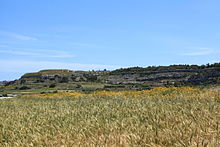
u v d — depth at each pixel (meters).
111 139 6.75
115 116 10.17
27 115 12.36
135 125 8.13
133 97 18.44
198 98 13.91
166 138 6.42
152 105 12.27
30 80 113.88
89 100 17.78
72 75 115.25
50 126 9.15
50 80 111.31
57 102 17.53
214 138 6.23
